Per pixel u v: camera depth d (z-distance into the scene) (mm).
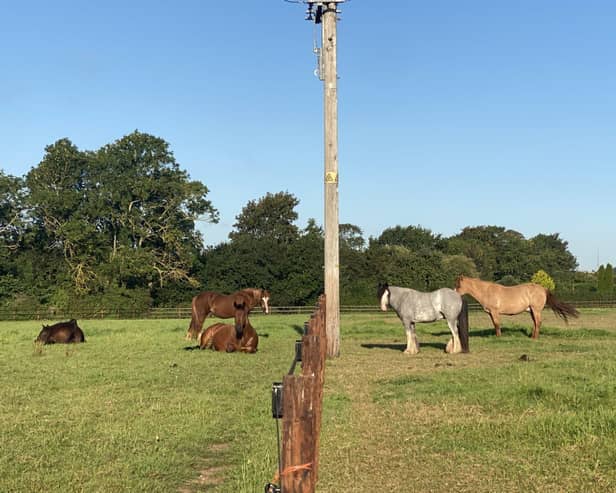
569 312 19047
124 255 49562
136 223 52469
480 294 19234
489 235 94812
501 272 86938
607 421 7023
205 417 8148
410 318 15430
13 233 52906
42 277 52281
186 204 53406
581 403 8172
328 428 7539
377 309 43500
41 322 36344
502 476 5680
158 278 51562
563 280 77938
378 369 12664
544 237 112250
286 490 3090
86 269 50156
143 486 5535
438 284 56969
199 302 19281
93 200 51812
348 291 51500
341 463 6184
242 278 53000
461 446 6625
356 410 8555
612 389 8883
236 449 6777
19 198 51969
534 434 6852
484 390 9430
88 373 12141
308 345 4520
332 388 10391
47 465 6164
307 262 53625
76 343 18641
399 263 59125
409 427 7516
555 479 5539
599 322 27922
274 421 7930
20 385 10742
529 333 20516
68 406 8945
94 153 53656
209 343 16688
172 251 52969
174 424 7797
